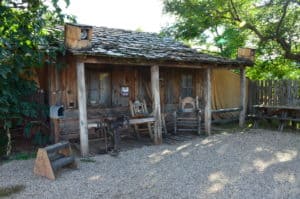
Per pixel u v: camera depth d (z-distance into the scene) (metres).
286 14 11.30
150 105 9.76
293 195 4.33
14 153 6.86
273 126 10.66
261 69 14.64
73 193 4.49
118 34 9.96
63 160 5.47
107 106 8.88
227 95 12.02
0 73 5.69
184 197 4.30
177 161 6.21
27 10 6.29
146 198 4.29
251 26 11.63
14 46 6.08
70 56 7.20
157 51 8.26
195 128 9.80
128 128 9.18
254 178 5.07
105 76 8.88
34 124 7.71
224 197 4.29
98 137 8.59
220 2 11.62
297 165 5.80
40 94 7.91
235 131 9.79
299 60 11.87
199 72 11.01
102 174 5.38
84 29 6.40
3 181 5.05
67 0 6.16
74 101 8.23
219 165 5.88
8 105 6.32
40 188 4.71
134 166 5.87
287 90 10.34
